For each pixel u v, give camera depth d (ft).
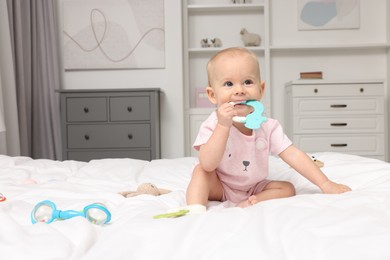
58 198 3.60
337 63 13.35
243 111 3.59
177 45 12.51
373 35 13.25
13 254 1.98
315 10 13.25
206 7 12.83
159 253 1.96
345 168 4.44
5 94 9.96
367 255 1.77
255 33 13.33
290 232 2.06
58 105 12.05
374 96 11.44
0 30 9.87
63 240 2.15
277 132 3.91
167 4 12.50
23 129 10.96
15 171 4.99
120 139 11.07
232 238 2.04
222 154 3.43
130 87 12.65
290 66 13.37
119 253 1.94
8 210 3.07
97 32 12.59
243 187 3.86
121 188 4.21
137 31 12.57
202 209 2.89
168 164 5.56
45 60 11.91
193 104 13.50
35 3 11.71
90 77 12.67
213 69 3.75
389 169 4.11
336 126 11.53
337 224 2.10
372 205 2.56
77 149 11.11
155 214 2.76
